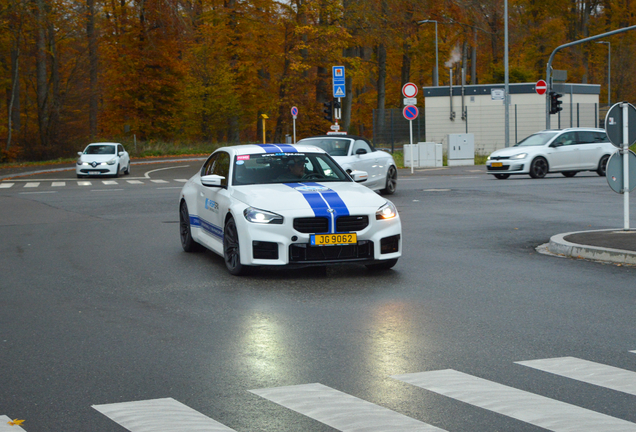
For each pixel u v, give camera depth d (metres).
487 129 43.12
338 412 4.33
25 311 7.15
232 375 5.09
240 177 9.49
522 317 6.71
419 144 34.41
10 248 11.42
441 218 14.59
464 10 50.09
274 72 58.25
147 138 53.56
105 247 11.42
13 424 4.19
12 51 44.81
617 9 63.66
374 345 5.82
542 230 12.66
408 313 6.91
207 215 9.86
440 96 43.50
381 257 8.66
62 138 44.25
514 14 57.72
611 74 64.75
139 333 6.27
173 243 11.82
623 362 5.31
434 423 4.13
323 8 49.72
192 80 57.28
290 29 52.31
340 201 8.65
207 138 59.06
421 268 9.31
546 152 25.44
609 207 16.05
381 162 19.25
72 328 6.47
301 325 6.48
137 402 4.55
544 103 42.50
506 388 4.74
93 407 4.46
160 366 5.32
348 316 6.81
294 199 8.60
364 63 55.75
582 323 6.48
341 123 54.44
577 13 65.56
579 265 9.38
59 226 14.17
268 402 4.52
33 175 32.56
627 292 7.73
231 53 55.69
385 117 43.88
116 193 21.89
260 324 6.53
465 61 62.31
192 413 4.34
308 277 8.76
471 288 8.05
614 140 11.03
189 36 47.19
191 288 8.17
